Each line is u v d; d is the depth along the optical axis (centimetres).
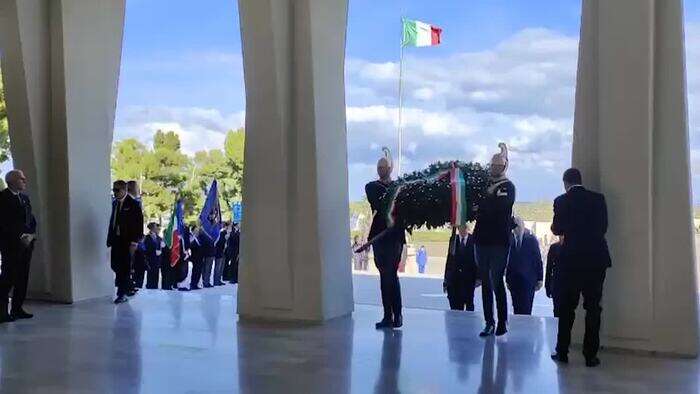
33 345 647
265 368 564
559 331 600
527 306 862
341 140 832
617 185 636
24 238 790
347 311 841
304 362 587
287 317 800
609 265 591
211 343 664
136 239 930
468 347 652
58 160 920
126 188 937
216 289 1352
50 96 917
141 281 1178
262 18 769
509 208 704
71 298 918
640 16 619
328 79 809
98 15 945
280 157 792
